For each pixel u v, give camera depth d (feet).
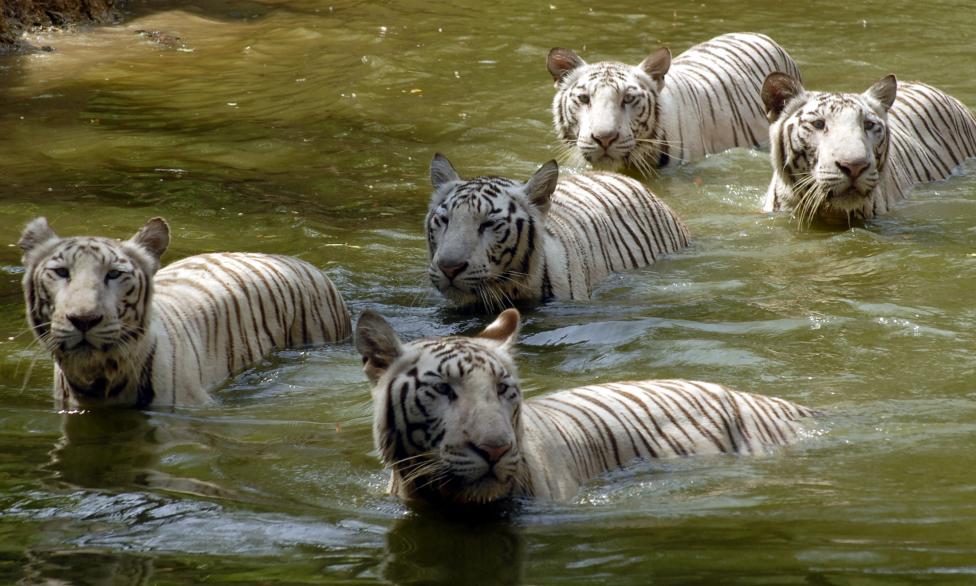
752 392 32.65
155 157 58.44
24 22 82.43
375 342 25.63
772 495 25.70
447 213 41.39
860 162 46.96
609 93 55.16
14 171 55.83
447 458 24.00
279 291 38.17
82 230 47.88
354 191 54.19
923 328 37.24
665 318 39.17
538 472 25.54
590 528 23.97
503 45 79.56
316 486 27.02
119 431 31.35
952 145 57.00
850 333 37.17
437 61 76.13
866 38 79.00
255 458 29.09
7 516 25.18
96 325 31.53
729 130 60.54
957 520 23.90
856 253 45.70
